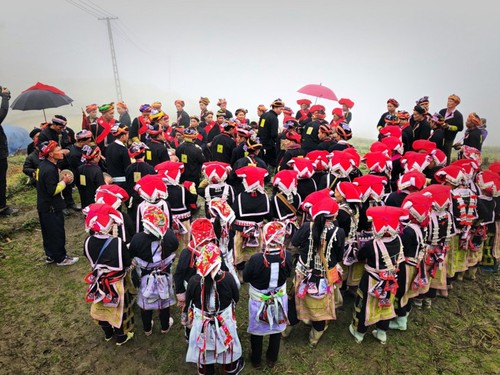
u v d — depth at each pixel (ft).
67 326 15.75
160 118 22.74
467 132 26.25
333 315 14.02
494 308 17.33
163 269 13.76
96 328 15.70
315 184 19.13
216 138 24.98
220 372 13.39
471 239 18.08
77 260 20.45
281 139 29.55
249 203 16.37
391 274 13.74
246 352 14.64
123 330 14.32
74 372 13.57
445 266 16.34
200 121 39.42
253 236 16.69
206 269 10.78
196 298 11.48
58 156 18.24
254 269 12.26
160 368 13.83
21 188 30.35
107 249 13.00
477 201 17.53
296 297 14.07
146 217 13.02
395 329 15.96
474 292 18.53
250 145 20.08
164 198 15.85
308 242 13.55
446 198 15.20
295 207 17.63
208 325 11.48
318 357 14.44
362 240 16.16
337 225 14.62
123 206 26.55
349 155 18.51
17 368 13.67
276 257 12.17
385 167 19.49
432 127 27.30
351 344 15.10
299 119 35.73
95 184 20.71
